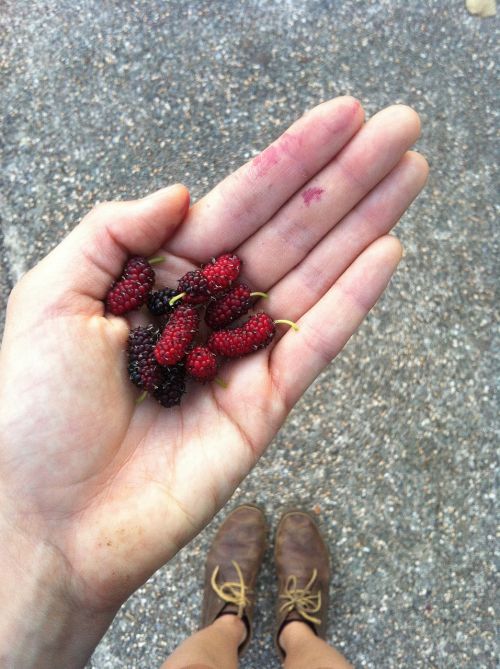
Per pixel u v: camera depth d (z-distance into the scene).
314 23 0.34
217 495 0.22
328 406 0.32
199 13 0.34
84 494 0.20
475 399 0.32
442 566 0.32
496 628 0.31
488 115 0.33
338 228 0.23
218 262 0.23
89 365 0.21
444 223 0.32
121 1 0.34
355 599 0.32
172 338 0.21
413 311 0.32
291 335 0.23
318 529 0.32
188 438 0.22
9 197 0.33
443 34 0.34
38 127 0.34
